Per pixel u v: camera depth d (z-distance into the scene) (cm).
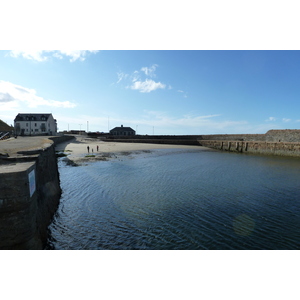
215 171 2566
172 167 2784
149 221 1123
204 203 1412
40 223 865
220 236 986
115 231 1012
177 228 1052
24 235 660
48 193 1205
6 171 650
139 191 1647
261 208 1347
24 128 6938
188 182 1970
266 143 4906
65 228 1031
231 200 1484
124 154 4122
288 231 1053
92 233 989
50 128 7375
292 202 1466
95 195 1541
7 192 635
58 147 4734
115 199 1455
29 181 711
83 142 6725
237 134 6719
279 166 3028
